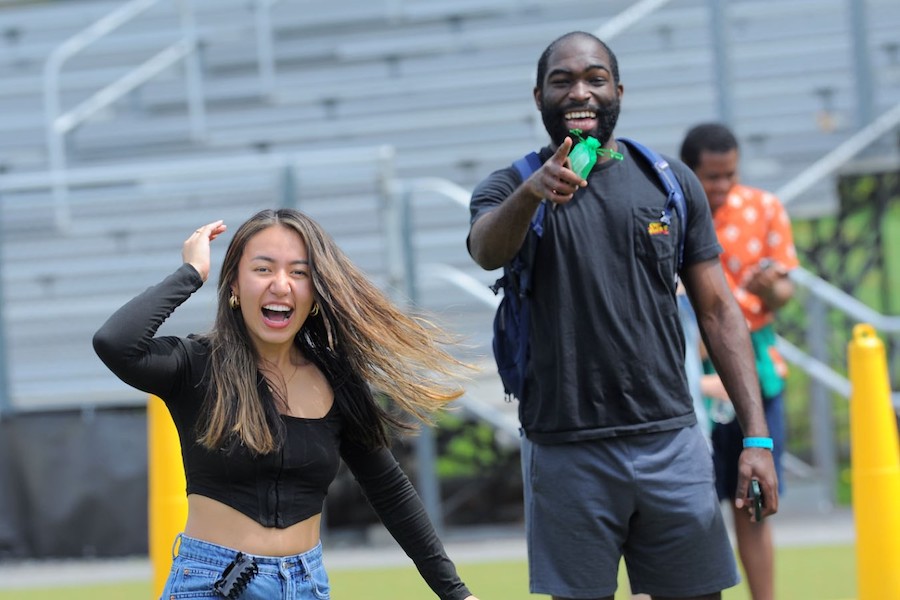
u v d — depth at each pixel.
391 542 28.34
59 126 37.44
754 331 16.89
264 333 10.32
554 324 11.93
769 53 36.50
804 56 36.59
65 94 43.66
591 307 11.86
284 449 10.16
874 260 35.34
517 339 12.34
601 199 11.94
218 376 10.17
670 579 12.07
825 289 27.73
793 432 36.06
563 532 12.03
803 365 28.45
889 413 16.53
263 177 32.91
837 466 37.38
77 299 32.94
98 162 39.38
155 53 44.44
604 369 11.88
